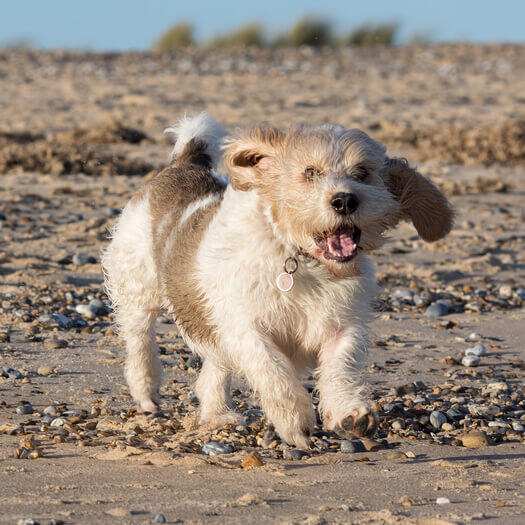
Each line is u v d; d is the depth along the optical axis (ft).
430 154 106.83
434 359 45.21
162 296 36.19
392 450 32.32
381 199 29.86
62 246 64.80
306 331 31.32
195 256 32.14
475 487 27.45
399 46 229.45
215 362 33.63
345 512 24.58
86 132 108.06
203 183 38.04
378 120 126.93
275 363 29.99
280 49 221.05
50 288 54.85
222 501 25.38
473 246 70.64
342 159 29.89
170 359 44.16
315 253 29.81
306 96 147.84
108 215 74.13
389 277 61.05
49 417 35.14
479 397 39.34
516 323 52.44
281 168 30.01
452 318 53.42
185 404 38.55
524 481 28.30
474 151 108.47
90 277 57.98
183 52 212.23
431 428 35.32
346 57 203.82
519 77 177.06
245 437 33.45
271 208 30.01
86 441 32.19
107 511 24.22
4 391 38.32
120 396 38.70
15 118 121.80
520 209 84.33
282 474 28.58
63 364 42.32
